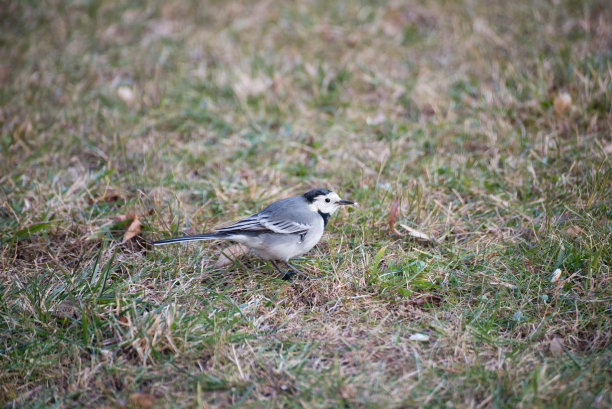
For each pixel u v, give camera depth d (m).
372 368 7.34
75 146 13.36
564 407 6.46
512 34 17.50
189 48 17.89
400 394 6.88
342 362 7.50
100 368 7.43
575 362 7.18
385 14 19.47
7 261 9.66
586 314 8.12
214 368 7.39
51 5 19.92
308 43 18.14
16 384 7.33
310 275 9.62
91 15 19.52
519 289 8.62
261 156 13.30
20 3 19.81
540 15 18.06
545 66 15.02
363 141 13.69
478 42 17.23
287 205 9.56
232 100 15.41
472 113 14.23
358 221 10.88
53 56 17.33
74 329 8.09
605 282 8.57
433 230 10.46
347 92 15.72
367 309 8.56
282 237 9.27
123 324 8.00
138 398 6.87
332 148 13.46
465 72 16.02
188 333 7.87
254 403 6.81
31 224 10.62
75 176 12.30
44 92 15.40
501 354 7.50
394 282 8.98
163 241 8.87
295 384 7.10
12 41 18.12
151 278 9.32
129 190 11.88
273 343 7.87
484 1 19.53
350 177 12.30
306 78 16.14
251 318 8.37
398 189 11.52
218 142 13.78
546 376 6.99
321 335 8.05
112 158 12.84
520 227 10.29
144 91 15.47
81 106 14.85
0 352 7.73
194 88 15.88
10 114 14.44
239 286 9.26
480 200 11.38
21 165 12.53
